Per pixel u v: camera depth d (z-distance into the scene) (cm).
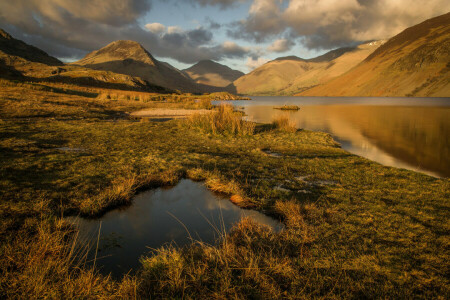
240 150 1105
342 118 2966
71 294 270
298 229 434
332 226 445
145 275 311
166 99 5359
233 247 371
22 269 306
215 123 1555
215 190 638
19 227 404
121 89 7912
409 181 701
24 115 1773
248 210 536
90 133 1340
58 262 316
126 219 486
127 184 608
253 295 285
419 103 7112
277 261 342
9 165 708
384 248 378
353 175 764
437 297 285
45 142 1068
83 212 490
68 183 611
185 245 395
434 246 381
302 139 1408
